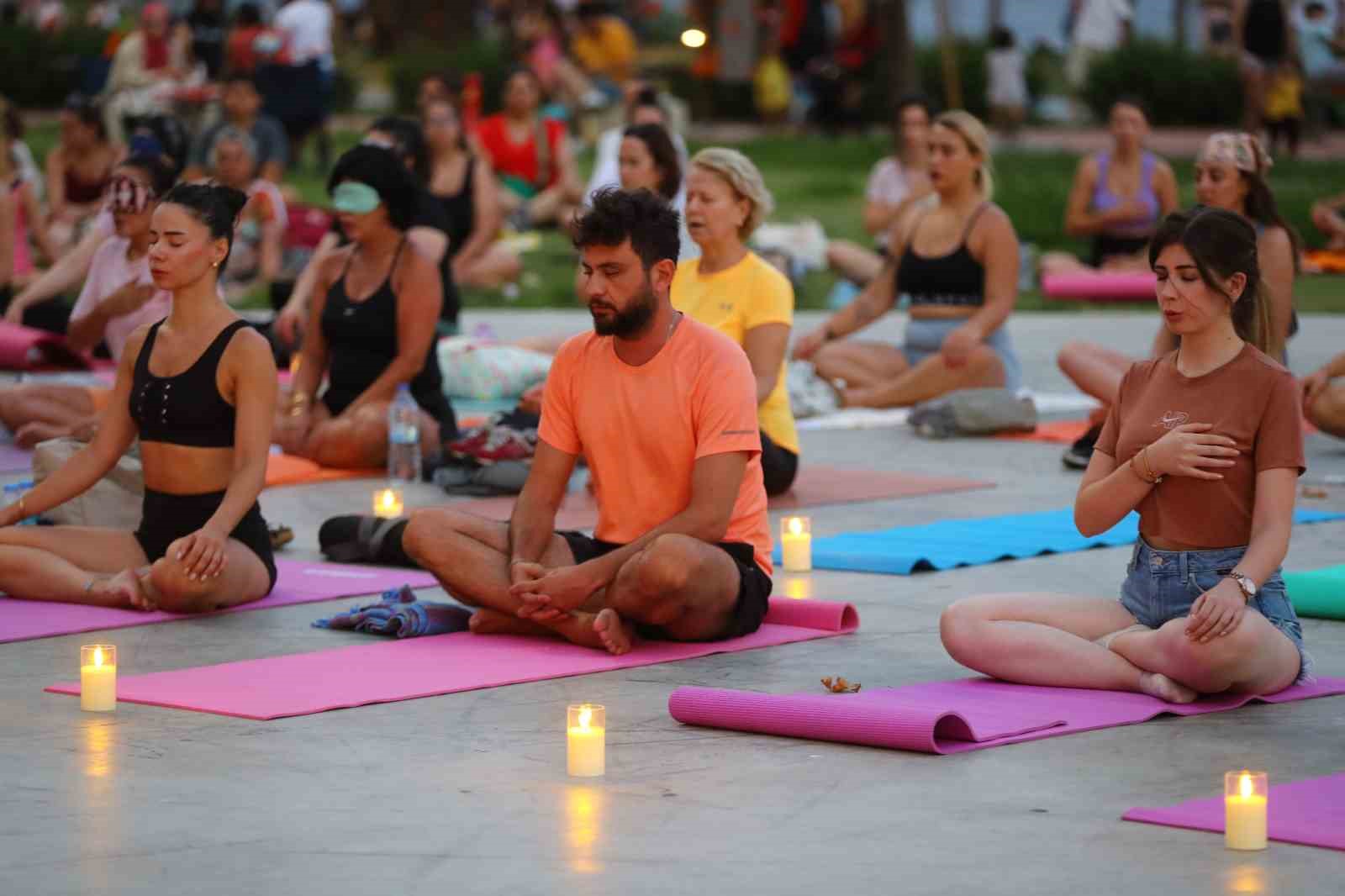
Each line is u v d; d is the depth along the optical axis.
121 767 11.56
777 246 41.44
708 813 10.64
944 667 14.10
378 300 22.88
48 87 77.75
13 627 15.47
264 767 11.56
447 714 12.85
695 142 69.25
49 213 37.94
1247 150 20.89
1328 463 23.70
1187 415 13.10
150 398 16.27
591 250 14.39
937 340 28.06
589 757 11.37
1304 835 10.05
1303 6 66.50
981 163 27.34
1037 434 26.86
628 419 14.80
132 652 14.78
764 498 15.42
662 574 14.25
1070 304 40.84
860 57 76.31
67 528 16.62
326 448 23.08
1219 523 13.03
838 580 17.48
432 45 86.12
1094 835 10.18
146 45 54.59
